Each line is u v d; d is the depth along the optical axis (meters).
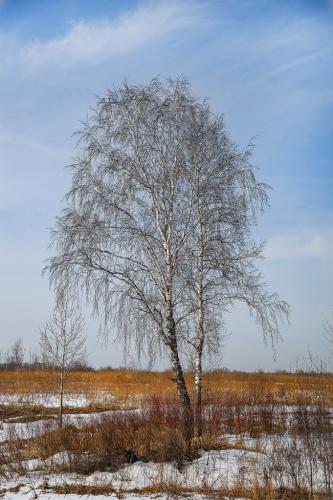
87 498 10.63
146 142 15.36
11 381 30.06
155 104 15.46
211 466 12.27
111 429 14.41
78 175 15.26
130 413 16.94
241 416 16.30
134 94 15.59
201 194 14.92
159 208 15.22
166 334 14.73
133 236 14.96
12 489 11.29
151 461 12.98
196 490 11.06
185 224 14.99
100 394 25.69
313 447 11.89
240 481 11.12
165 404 16.94
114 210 14.95
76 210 15.05
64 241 14.76
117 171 15.14
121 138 15.33
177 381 14.61
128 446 13.65
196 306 14.62
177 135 15.21
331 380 13.10
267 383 25.17
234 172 14.98
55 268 14.64
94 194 15.07
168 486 11.17
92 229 14.64
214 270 14.63
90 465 12.75
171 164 15.20
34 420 19.81
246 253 14.70
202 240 14.84
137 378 33.88
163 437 13.77
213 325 14.81
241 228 14.80
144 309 14.67
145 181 15.12
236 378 27.72
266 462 12.06
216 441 14.02
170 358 14.65
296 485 10.47
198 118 15.35
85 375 34.97
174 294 14.78
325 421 12.49
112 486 11.41
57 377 27.47
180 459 12.74
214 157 15.13
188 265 14.70
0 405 22.58
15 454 14.03
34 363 38.75
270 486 10.62
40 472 12.66
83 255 14.59
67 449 14.03
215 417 15.57
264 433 14.91
